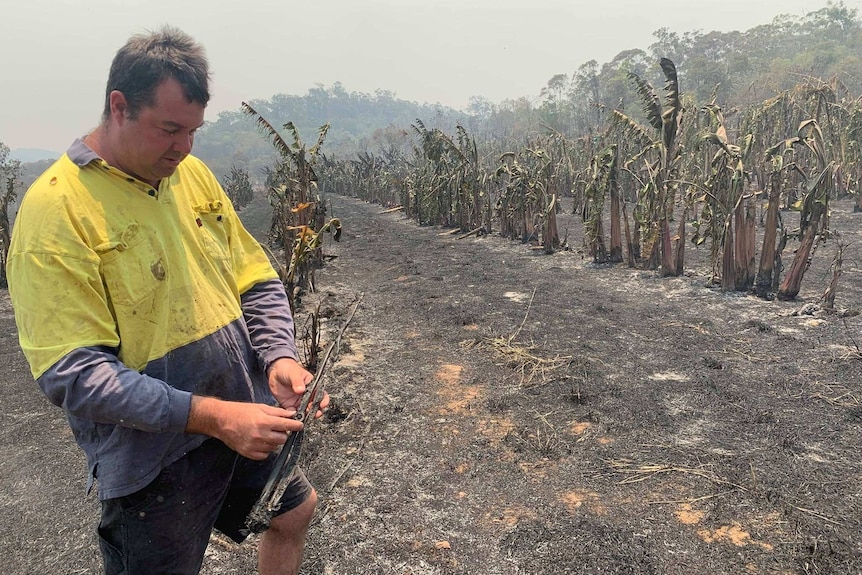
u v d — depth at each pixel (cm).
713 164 673
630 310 625
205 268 157
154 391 128
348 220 1733
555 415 395
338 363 508
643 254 790
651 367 469
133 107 125
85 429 145
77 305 127
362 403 427
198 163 168
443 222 1404
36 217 126
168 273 143
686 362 475
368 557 266
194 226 156
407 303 708
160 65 123
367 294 772
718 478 312
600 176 835
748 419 375
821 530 267
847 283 684
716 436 357
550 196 974
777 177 610
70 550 287
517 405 412
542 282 774
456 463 342
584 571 251
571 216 1426
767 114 1407
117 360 131
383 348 550
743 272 660
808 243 604
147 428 128
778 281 638
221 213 169
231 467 161
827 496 292
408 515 296
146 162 133
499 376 466
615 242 857
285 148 764
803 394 406
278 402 171
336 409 404
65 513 317
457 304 686
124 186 136
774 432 357
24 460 375
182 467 148
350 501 309
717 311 604
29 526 307
